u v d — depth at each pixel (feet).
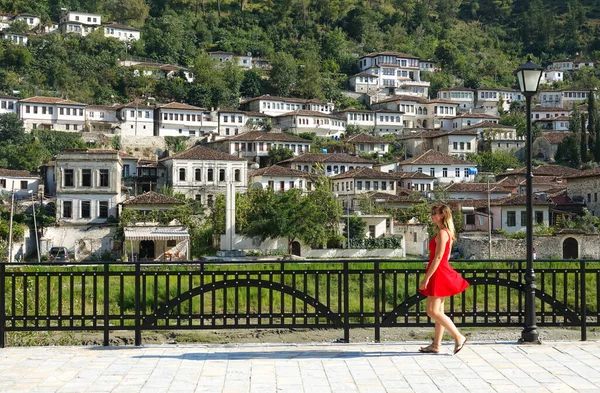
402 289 138.41
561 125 562.66
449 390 43.01
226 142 423.64
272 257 242.78
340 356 52.26
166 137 470.39
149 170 363.15
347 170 386.52
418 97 601.62
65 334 112.47
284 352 53.93
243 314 56.54
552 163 481.87
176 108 488.02
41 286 122.52
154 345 57.11
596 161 467.93
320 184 290.97
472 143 479.41
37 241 244.22
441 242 51.03
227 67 615.16
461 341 52.21
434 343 53.16
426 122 578.66
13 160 401.49
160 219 265.75
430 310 52.26
